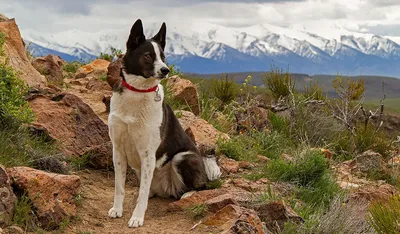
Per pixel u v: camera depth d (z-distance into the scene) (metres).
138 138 3.49
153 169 3.54
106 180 4.08
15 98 3.96
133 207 3.71
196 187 3.83
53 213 3.29
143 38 3.46
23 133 3.89
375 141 6.30
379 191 4.38
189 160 3.78
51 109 4.26
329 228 3.56
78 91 5.71
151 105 3.48
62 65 6.99
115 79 5.75
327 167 4.60
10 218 3.18
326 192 4.25
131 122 3.46
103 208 3.66
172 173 3.81
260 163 4.86
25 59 5.20
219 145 4.88
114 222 3.48
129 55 3.45
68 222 3.33
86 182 3.95
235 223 3.24
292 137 6.20
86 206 3.63
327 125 6.50
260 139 5.49
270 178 4.35
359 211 3.86
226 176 4.30
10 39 5.15
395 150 6.57
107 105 5.10
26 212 3.21
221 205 3.52
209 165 3.97
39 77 5.22
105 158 4.14
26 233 3.17
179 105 5.57
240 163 4.63
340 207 3.76
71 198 3.44
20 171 3.35
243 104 6.71
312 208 3.91
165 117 3.64
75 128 4.26
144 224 3.46
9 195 3.19
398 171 5.41
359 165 5.35
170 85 5.73
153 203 3.81
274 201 3.59
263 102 7.49
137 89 3.45
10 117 3.88
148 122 3.48
